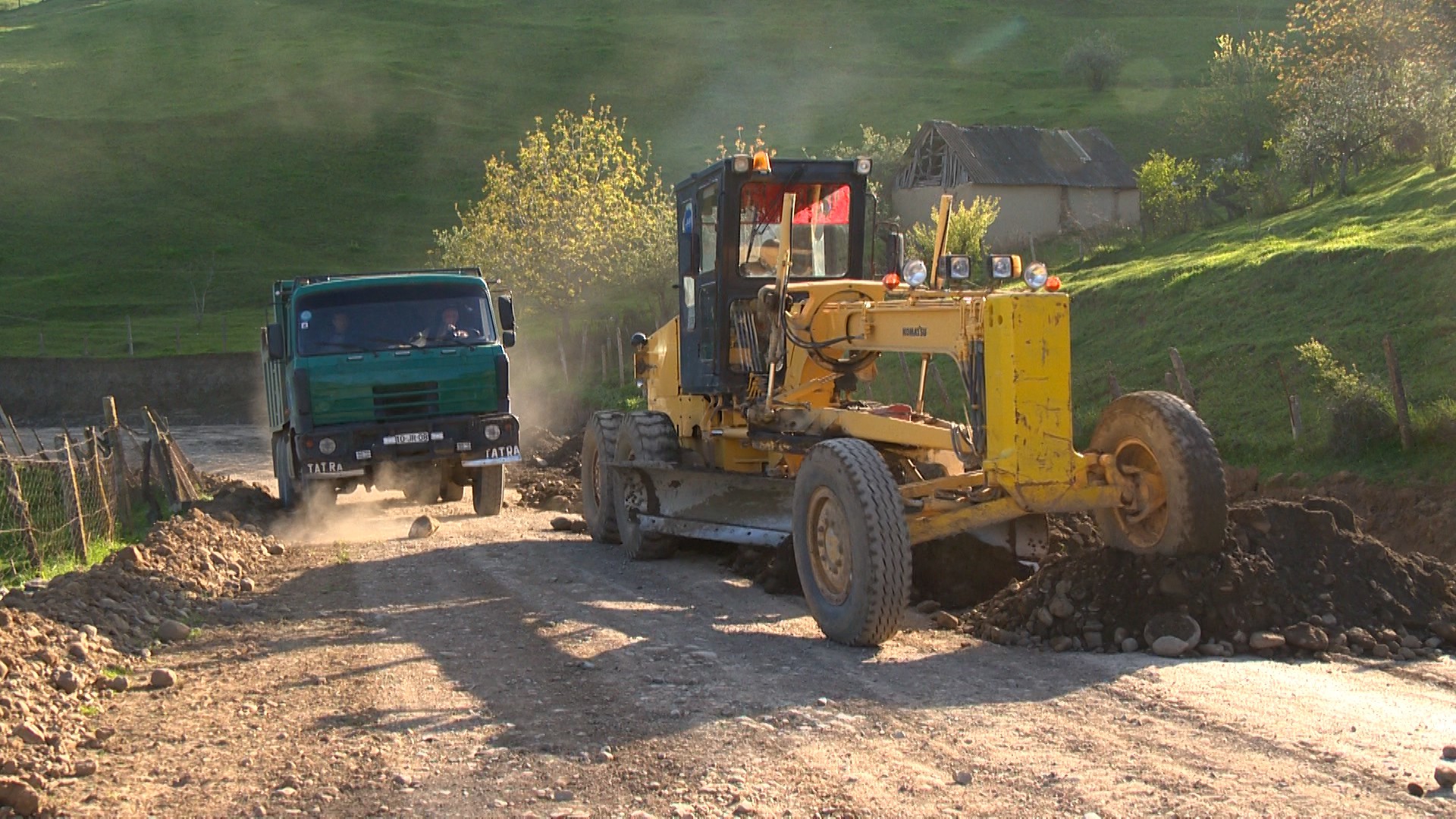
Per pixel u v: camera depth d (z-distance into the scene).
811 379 9.70
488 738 6.00
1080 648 7.28
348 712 6.58
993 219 35.06
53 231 67.12
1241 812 4.64
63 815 5.16
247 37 102.62
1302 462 14.23
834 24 102.25
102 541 14.86
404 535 14.66
